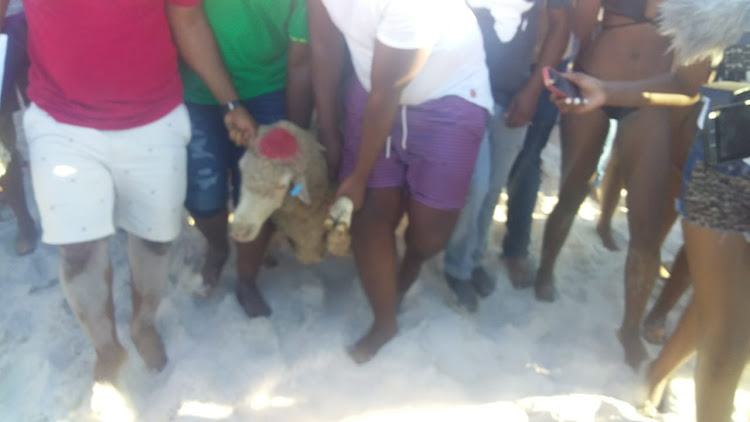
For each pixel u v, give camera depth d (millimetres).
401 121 2854
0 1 2768
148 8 2484
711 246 2389
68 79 2508
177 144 2785
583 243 4078
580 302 3627
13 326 3197
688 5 2367
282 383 3033
